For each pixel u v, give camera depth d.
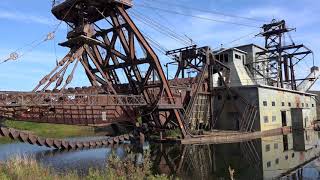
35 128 47.84
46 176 13.44
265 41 54.53
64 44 29.67
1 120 23.17
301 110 51.66
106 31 31.22
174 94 38.03
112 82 33.03
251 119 44.16
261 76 54.66
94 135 45.19
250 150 30.44
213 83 48.72
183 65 43.31
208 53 41.66
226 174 20.56
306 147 32.03
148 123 33.84
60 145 30.16
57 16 30.11
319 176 19.31
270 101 46.69
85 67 30.14
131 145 33.31
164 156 27.64
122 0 29.41
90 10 30.05
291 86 56.44
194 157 27.09
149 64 31.42
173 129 36.50
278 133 47.25
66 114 26.39
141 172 13.70
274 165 23.09
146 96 32.12
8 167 13.50
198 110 44.12
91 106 27.78
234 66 50.22
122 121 30.88
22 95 23.00
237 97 45.59
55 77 26.64
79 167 21.73
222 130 44.94
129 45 30.52
